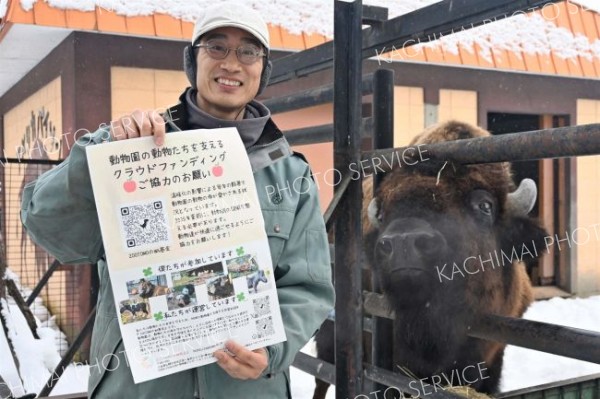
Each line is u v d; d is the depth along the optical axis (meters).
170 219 1.49
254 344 1.49
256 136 1.70
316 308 1.63
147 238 1.47
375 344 2.66
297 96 3.43
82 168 1.48
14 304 6.34
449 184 2.35
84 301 5.64
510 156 1.98
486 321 2.31
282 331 1.52
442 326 2.37
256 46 1.67
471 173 2.37
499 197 2.41
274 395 1.61
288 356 1.55
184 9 5.57
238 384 1.55
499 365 2.61
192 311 1.47
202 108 1.74
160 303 1.46
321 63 3.15
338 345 2.59
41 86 6.86
